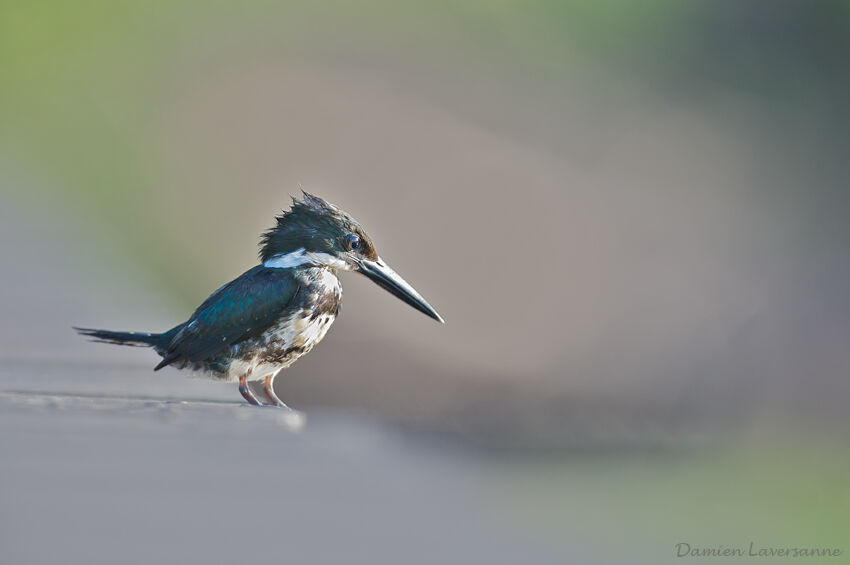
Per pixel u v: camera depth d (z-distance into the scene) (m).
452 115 34.56
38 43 34.56
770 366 24.33
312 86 35.31
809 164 34.69
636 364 22.95
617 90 36.81
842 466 19.83
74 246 14.80
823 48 38.50
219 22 39.22
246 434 3.45
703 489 15.10
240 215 30.44
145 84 35.47
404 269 24.94
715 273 27.59
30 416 3.72
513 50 38.31
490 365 20.61
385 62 37.53
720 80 37.62
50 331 8.38
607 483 15.88
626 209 30.30
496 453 17.14
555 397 20.56
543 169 31.69
